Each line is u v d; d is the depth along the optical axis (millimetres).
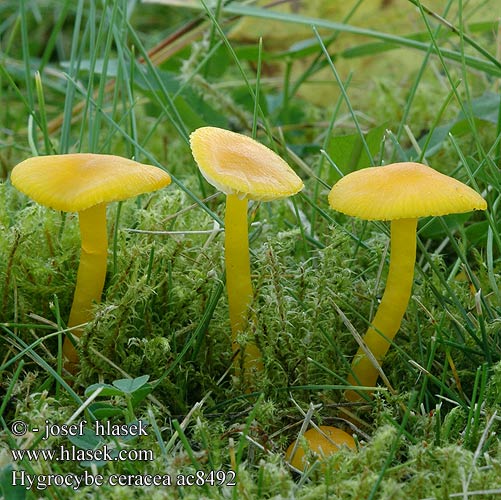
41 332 235
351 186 217
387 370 239
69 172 215
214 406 225
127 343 236
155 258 245
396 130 324
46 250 246
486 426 213
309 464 209
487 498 201
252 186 212
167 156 329
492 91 309
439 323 235
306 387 223
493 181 257
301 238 265
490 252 244
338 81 262
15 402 222
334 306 233
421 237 273
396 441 203
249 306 225
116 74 297
